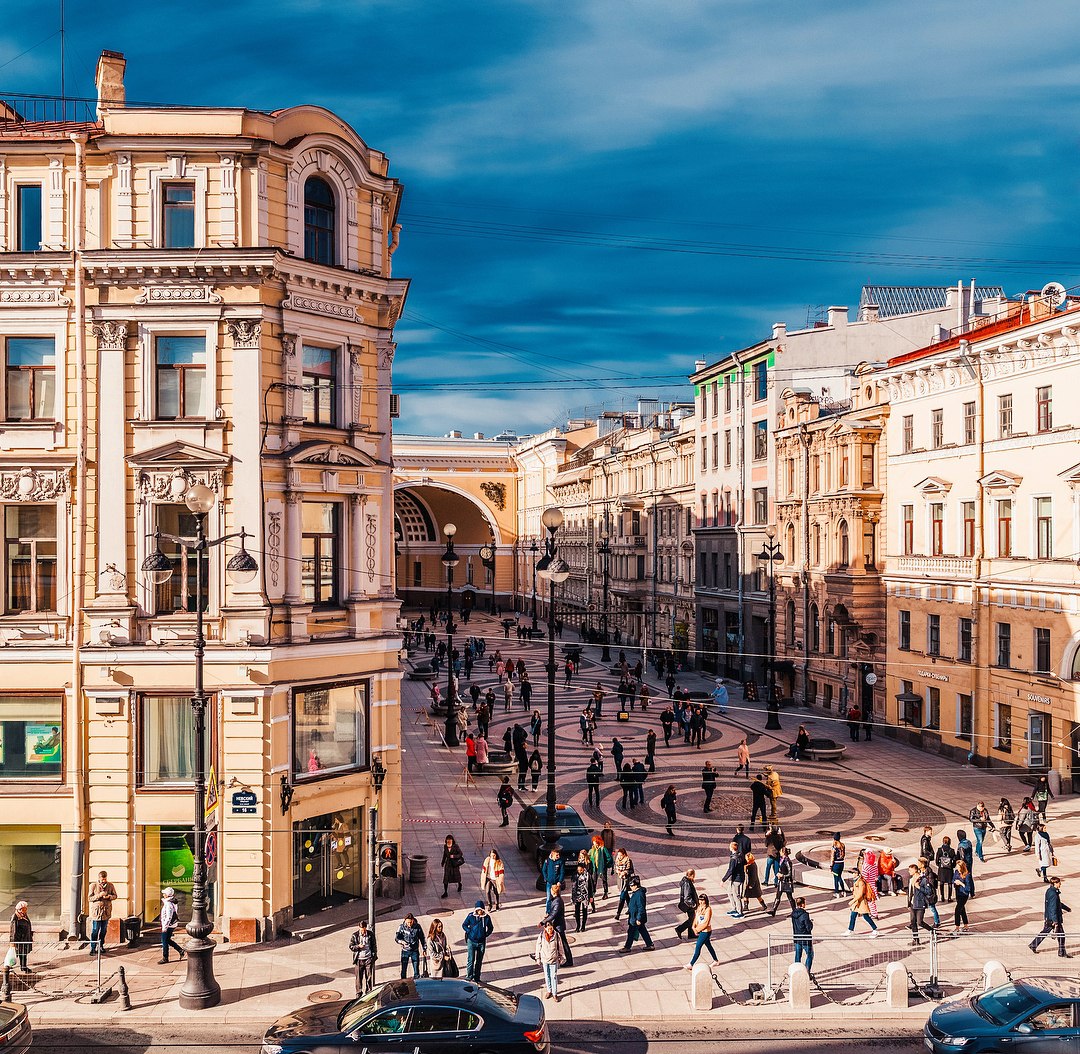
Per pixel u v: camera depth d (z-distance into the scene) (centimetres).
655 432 7656
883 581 4525
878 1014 1764
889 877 2489
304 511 2283
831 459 4869
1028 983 1617
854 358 5647
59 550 2202
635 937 2109
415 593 12025
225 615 2139
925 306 6234
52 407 2234
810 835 2967
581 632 8575
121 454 2172
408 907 2344
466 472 10875
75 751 2161
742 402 6006
